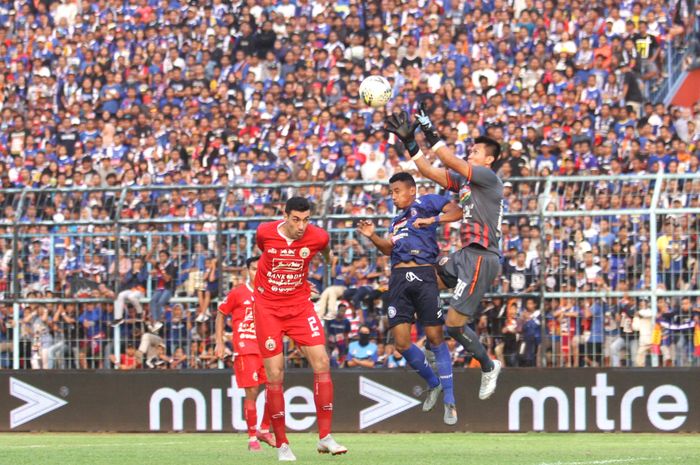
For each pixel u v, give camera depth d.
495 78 65.12
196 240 46.50
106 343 47.19
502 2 69.69
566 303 43.59
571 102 61.06
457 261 31.33
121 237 46.97
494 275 31.23
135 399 46.25
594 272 43.28
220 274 45.88
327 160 58.78
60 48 75.44
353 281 45.34
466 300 31.11
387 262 45.22
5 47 76.19
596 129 58.38
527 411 43.41
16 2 79.44
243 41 71.38
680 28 65.62
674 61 65.44
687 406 42.09
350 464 26.97
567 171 55.03
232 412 45.44
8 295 47.84
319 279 45.66
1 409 47.28
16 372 47.22
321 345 28.39
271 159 59.84
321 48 69.94
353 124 62.31
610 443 36.59
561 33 66.62
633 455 30.23
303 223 27.58
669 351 42.75
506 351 44.06
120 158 64.69
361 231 32.62
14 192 48.41
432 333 32.72
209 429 45.66
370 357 45.56
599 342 43.34
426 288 32.47
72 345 47.44
